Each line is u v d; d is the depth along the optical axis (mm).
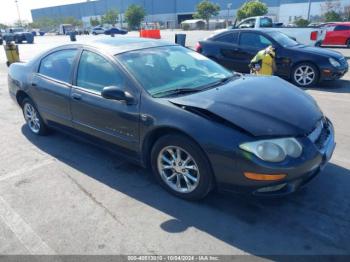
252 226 2709
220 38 8984
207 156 2707
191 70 3719
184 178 3033
